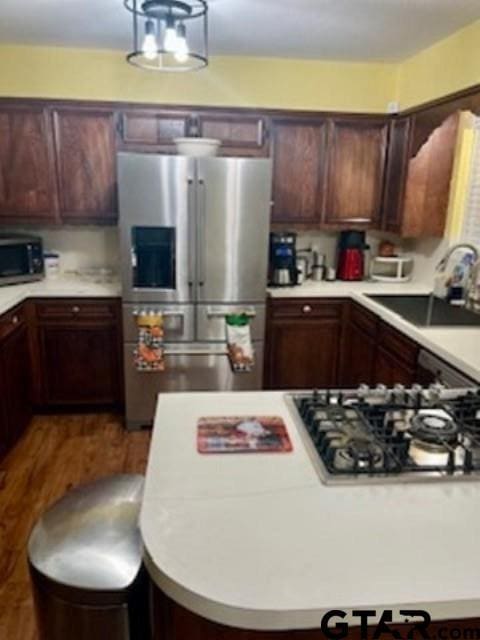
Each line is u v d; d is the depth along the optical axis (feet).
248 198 9.92
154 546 2.81
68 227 12.14
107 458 9.80
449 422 4.10
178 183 9.70
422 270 11.94
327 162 11.55
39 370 11.00
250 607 2.43
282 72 11.34
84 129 10.82
